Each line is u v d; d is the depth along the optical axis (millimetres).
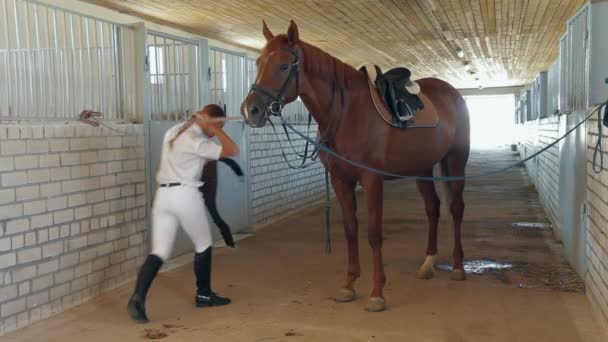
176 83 5867
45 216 3965
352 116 3885
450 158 4898
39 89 4078
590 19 4508
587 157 4402
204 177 5012
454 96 4996
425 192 4848
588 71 4527
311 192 9688
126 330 3711
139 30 5023
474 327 3656
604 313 3549
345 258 5617
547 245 6062
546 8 7336
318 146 3832
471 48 11102
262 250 6039
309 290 4539
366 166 3920
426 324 3723
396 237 6594
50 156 3996
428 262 4828
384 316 3891
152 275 3820
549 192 7605
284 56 3611
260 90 3541
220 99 6746
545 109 10594
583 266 4578
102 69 4727
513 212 8258
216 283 4770
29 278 3844
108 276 4621
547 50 11508
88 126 4379
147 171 5078
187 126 3863
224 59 6848
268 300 4297
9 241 3686
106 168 4578
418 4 7027
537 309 3988
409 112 4082
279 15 7367
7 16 3842
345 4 6883
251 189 7320
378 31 8812
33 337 3604
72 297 4227
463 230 6969
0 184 3607
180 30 8266
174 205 3822
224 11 7043
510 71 16047
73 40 4391
